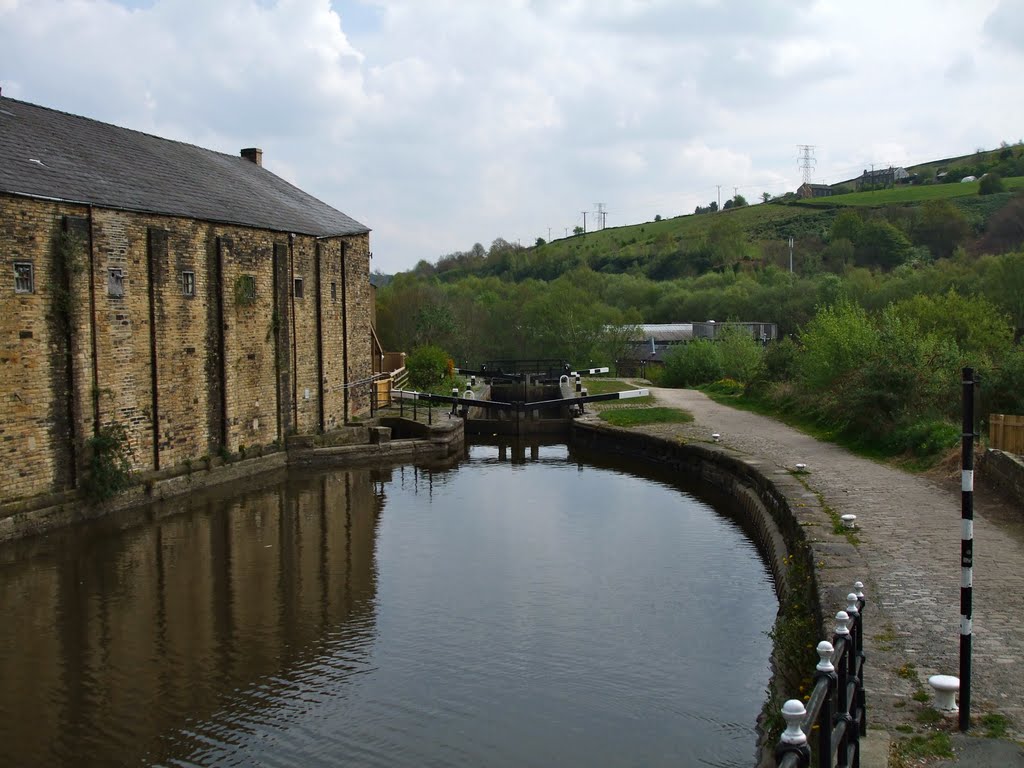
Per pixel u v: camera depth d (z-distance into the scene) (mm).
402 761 9297
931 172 126812
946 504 15633
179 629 12992
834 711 5918
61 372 18188
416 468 27359
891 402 22906
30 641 12492
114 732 9883
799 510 15352
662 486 23969
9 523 17016
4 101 21109
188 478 22141
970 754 6668
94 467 18938
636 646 12352
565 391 40469
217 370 23406
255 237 24844
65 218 18062
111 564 16172
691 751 9469
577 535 18406
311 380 28562
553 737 9797
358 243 32094
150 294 20641
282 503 21641
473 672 11516
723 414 32688
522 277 111875
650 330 66688
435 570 15969
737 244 97312
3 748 9508
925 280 59906
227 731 9930
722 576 15414
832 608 10055
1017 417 17672
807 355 30781
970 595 7176
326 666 11711
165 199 21609
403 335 59656
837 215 101438
